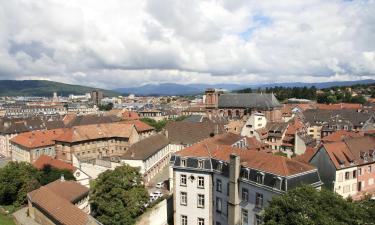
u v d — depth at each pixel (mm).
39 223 68062
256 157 57875
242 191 56625
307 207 37781
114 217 66438
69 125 171125
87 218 54656
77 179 94938
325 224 36000
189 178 64875
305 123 159000
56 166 98875
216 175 61781
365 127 147000
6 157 166375
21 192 79250
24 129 173875
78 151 128500
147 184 100438
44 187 72000
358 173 79250
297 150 126812
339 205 39625
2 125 175875
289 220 37906
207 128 117250
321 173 78250
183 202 66188
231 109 191500
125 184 70250
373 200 69812
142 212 74938
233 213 57219
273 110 183375
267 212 40531
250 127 139125
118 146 140500
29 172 86250
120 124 143625
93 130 135875
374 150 82000
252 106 185625
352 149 80438
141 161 98438
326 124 157750
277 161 53656
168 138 120750
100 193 69000
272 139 135750
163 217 76562
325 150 77062
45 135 140875
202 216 64250
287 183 49281
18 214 73938
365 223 39562
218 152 64125
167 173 112000
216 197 62406
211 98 194500
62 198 64188
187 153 66188
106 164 106188
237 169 56500
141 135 156125
